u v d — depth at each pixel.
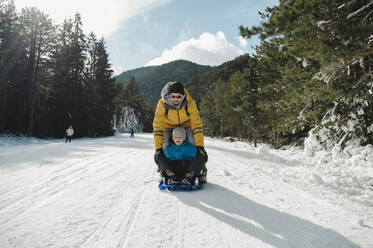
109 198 3.08
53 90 30.41
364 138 7.08
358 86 6.41
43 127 29.47
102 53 38.94
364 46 4.41
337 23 4.55
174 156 3.77
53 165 5.69
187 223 2.35
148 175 4.62
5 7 24.83
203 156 3.71
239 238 2.06
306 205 3.04
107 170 5.13
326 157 7.50
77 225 2.23
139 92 84.94
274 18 5.35
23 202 2.87
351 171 5.74
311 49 5.05
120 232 2.11
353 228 2.34
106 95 39.03
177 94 3.74
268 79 13.88
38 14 26.84
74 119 31.34
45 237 1.97
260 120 20.80
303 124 8.91
